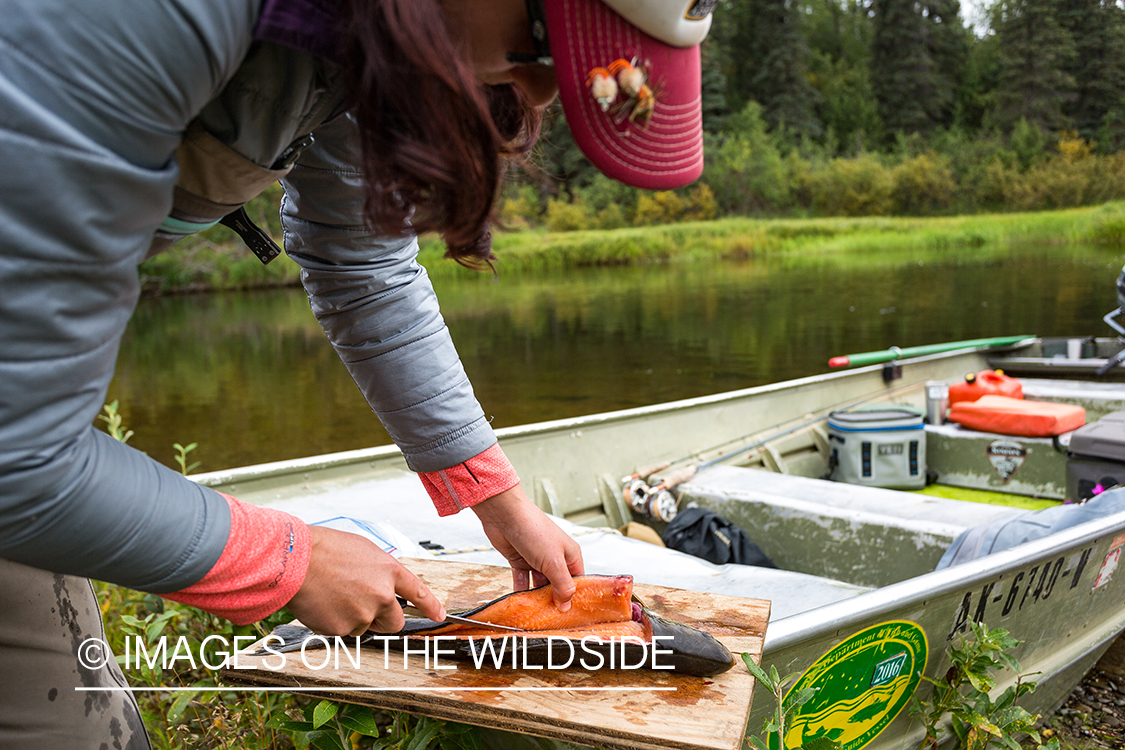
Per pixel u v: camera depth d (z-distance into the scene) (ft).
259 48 1.89
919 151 143.23
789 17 156.87
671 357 34.60
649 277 79.56
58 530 1.78
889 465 10.84
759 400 11.10
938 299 51.93
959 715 4.95
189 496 2.11
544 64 2.20
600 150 2.10
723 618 3.62
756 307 51.90
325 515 6.29
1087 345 15.83
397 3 1.67
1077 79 153.58
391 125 1.80
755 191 126.00
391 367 3.16
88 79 1.52
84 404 1.74
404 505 6.54
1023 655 6.18
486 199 1.95
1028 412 10.55
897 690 5.05
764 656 4.07
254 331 48.49
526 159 2.61
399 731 4.09
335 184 2.85
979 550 6.14
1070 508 6.35
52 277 1.57
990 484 10.81
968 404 11.24
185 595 2.17
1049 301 48.78
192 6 1.59
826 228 116.98
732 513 8.29
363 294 3.08
